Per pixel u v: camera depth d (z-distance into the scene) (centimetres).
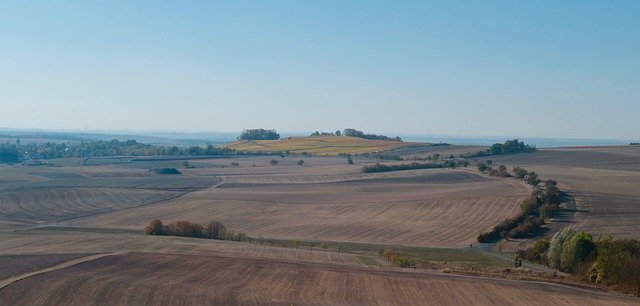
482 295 4391
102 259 5466
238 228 9094
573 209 9644
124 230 8719
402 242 8188
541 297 4356
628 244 5478
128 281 4512
